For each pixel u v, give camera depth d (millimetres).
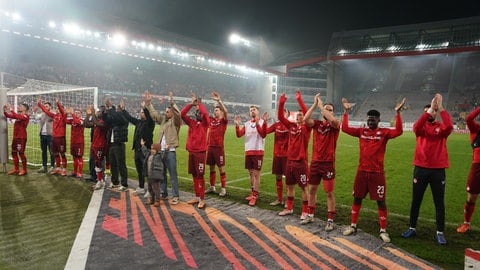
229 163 12164
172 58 39281
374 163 5016
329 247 4645
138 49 36281
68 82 40562
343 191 8023
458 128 36344
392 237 5105
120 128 7500
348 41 49562
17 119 9016
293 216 5992
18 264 4027
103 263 4066
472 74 50188
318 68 50781
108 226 5281
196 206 6477
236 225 5441
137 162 7312
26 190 7422
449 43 43469
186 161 12398
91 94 16703
